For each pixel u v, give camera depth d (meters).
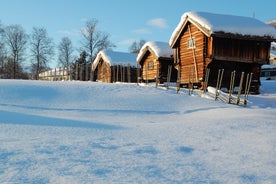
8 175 4.13
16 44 64.12
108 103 15.70
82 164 4.83
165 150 6.05
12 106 13.95
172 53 30.34
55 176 4.20
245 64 24.11
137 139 7.04
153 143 6.64
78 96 16.81
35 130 7.63
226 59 22.48
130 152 5.75
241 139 7.31
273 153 6.03
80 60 66.19
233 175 4.66
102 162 5.01
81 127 8.50
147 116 13.26
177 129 8.65
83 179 4.14
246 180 4.45
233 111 13.85
